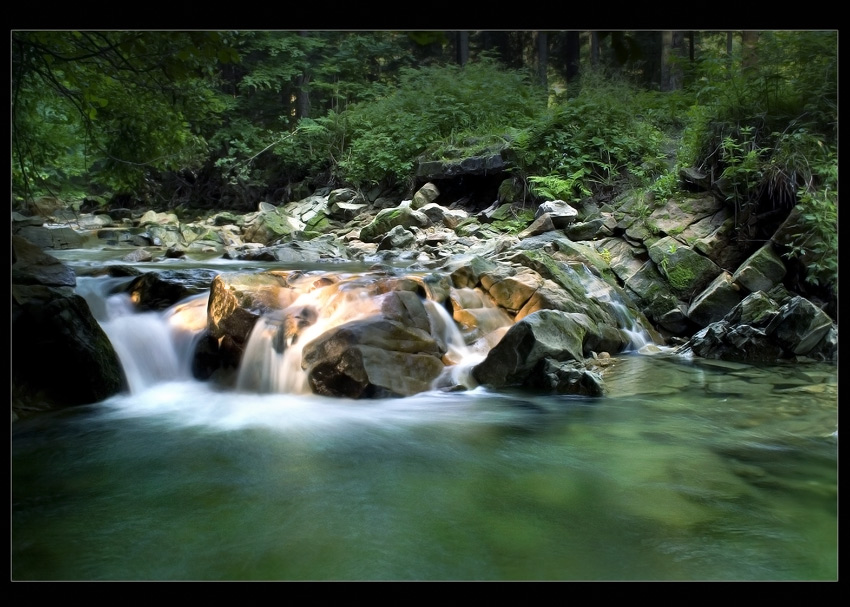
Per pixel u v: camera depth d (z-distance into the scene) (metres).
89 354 6.08
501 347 6.66
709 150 10.02
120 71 8.75
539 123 13.98
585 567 3.15
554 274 8.48
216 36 6.45
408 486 4.20
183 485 4.19
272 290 7.28
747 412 5.75
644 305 9.25
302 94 21.52
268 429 5.39
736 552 3.31
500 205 14.09
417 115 17.25
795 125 9.05
